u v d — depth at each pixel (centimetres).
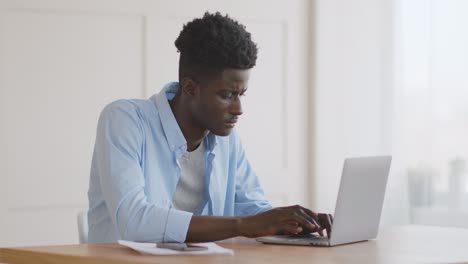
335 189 445
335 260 173
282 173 433
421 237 220
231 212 251
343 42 445
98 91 381
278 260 171
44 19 369
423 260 175
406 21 454
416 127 455
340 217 198
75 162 377
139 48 391
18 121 365
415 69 453
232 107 218
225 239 206
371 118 453
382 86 454
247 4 420
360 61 449
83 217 248
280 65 432
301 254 182
